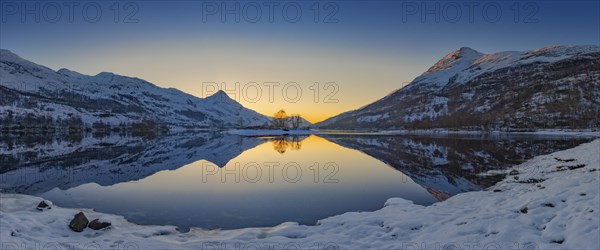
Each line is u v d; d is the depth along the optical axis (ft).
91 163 111.24
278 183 70.44
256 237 36.96
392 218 39.78
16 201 50.01
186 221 44.14
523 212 35.78
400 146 180.04
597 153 76.18
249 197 57.72
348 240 34.17
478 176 74.02
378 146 181.27
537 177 61.21
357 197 57.31
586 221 28.60
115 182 73.00
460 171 82.84
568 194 37.27
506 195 47.67
